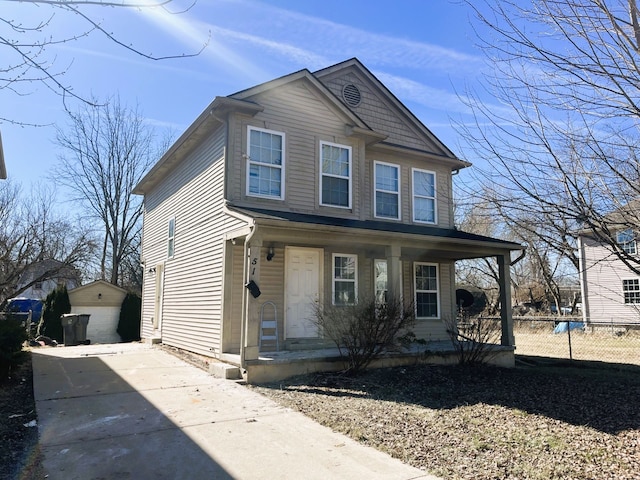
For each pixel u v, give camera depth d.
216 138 10.27
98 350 12.38
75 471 3.91
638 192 3.99
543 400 6.61
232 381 7.70
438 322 12.57
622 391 7.29
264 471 3.96
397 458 4.28
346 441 4.75
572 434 4.96
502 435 4.92
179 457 4.27
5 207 18.69
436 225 12.98
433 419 5.54
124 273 29.98
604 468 3.99
